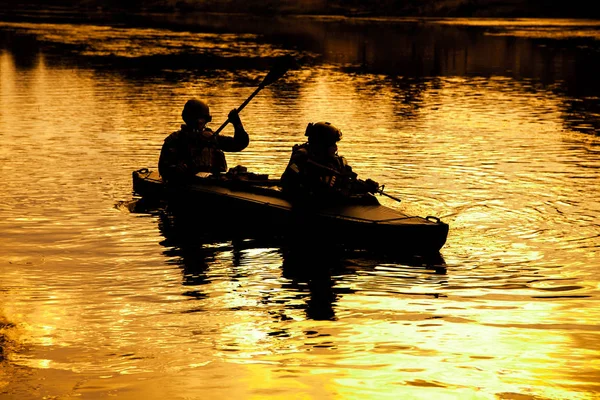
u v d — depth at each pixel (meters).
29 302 18.39
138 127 43.03
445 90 62.19
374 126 44.50
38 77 66.19
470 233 24.06
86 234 24.09
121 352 15.56
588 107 53.72
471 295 18.84
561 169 33.41
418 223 22.55
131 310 17.94
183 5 184.38
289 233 24.16
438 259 21.67
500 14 163.00
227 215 25.67
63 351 15.59
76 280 19.95
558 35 114.81
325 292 19.12
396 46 98.75
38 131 41.62
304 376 14.40
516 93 60.81
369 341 16.08
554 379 14.33
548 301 18.39
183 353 15.47
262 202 24.98
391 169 33.00
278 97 56.47
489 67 78.69
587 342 15.99
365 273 20.56
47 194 28.72
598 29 127.62
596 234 23.92
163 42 100.38
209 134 29.39
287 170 25.00
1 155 35.38
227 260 21.73
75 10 182.62
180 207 27.22
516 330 16.62
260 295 18.94
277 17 161.00
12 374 14.54
